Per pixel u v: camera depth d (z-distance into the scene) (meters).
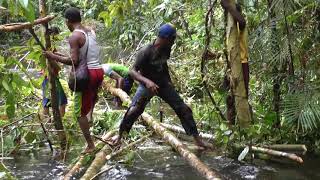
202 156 5.81
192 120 5.66
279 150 5.82
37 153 6.16
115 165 5.50
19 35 15.45
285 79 5.99
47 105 6.77
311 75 5.97
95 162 5.23
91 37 5.52
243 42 5.64
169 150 6.17
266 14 6.49
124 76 8.25
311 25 6.07
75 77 5.38
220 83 6.86
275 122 6.12
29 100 7.80
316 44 6.04
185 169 5.44
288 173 5.23
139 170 5.41
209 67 7.14
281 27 5.94
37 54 5.32
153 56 5.42
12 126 6.13
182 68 9.20
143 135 6.57
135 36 11.10
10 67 5.16
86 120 5.54
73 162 5.57
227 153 5.85
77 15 5.52
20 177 5.27
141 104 5.59
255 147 5.70
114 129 6.58
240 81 5.66
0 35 15.15
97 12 11.52
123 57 10.89
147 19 10.60
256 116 6.25
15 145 6.25
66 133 5.94
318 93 5.63
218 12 7.30
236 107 5.72
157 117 7.63
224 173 5.24
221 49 6.84
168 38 5.39
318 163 5.54
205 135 6.23
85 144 6.45
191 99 8.10
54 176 5.31
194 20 8.50
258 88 6.85
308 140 6.20
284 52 5.75
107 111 7.12
